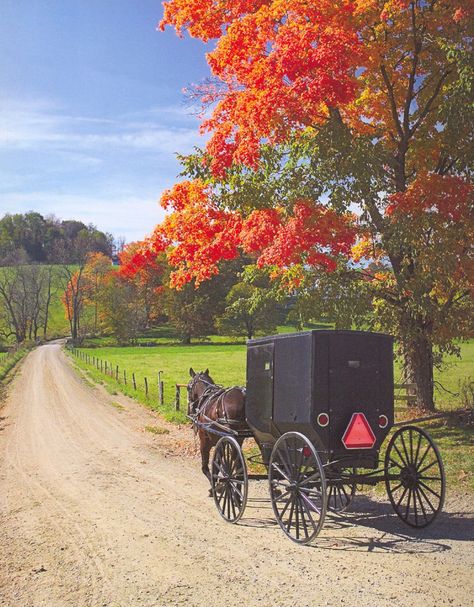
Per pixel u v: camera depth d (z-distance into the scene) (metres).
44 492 11.55
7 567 7.17
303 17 14.66
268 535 7.96
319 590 5.88
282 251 14.23
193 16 16.48
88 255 126.44
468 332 15.97
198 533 8.23
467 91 13.45
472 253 15.02
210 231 17.27
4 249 192.12
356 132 16.05
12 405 29.86
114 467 14.00
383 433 8.20
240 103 14.71
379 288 16.73
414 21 15.37
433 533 7.65
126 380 43.19
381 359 8.24
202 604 5.70
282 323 97.50
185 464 14.14
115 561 7.18
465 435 13.98
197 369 52.47
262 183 16.84
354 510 9.16
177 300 108.19
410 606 5.39
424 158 16.80
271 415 8.61
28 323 134.38
